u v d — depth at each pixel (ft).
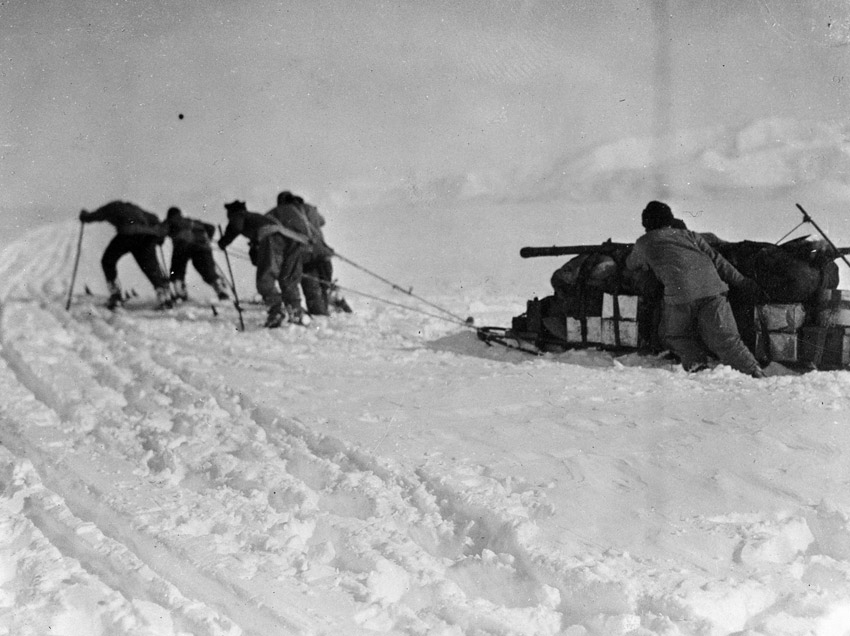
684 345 25.00
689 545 13.42
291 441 18.97
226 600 12.43
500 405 21.24
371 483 16.21
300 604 12.24
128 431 20.42
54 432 20.68
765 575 12.60
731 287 25.04
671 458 16.61
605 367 26.00
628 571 12.64
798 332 24.13
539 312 29.55
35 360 28.91
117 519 15.20
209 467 17.61
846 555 13.56
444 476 16.10
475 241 61.21
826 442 16.93
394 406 21.54
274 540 14.20
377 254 60.95
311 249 38.24
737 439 17.35
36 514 15.52
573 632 11.53
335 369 26.84
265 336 35.09
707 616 11.53
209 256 48.57
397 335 34.32
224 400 22.72
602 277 28.02
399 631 11.67
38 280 62.69
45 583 12.81
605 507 14.70
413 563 13.34
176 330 37.27
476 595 12.84
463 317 38.70
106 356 29.58
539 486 15.61
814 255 24.26
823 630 11.47
